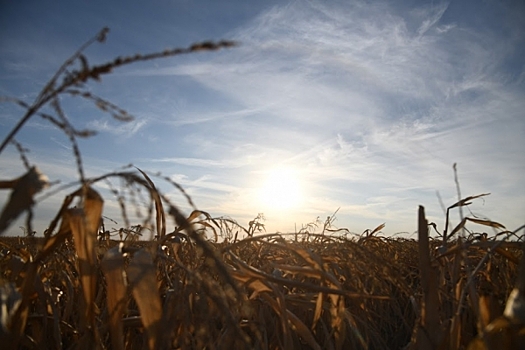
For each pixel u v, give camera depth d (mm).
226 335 2072
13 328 1910
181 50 1236
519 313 1459
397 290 3404
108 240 3322
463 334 2531
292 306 3299
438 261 3029
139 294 1870
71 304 2689
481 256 3369
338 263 3035
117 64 1283
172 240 2938
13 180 1633
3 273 2633
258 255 3666
